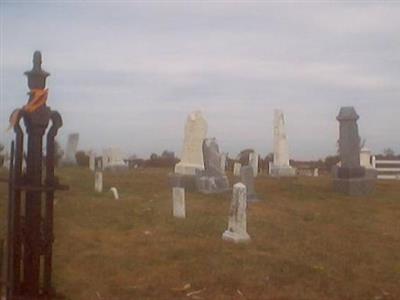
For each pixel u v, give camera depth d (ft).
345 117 84.64
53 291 27.63
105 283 33.91
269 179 103.96
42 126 26.48
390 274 39.09
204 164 82.84
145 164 169.68
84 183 85.05
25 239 26.48
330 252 44.47
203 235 47.80
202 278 35.29
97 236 45.68
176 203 57.06
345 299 33.22
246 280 35.24
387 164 136.77
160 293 32.65
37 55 26.61
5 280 25.94
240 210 45.55
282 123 117.70
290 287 34.68
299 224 56.95
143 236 46.47
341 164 85.20
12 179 25.90
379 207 71.97
